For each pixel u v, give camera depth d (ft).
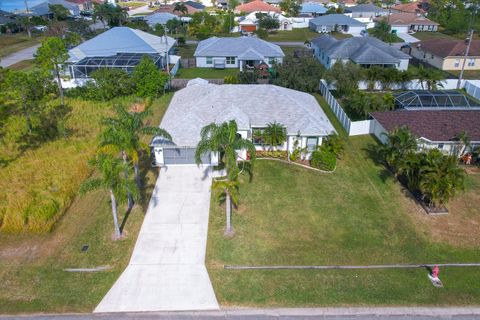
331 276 76.23
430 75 174.09
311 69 177.47
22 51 256.93
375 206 97.35
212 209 95.50
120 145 83.76
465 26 317.63
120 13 310.65
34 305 69.51
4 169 110.01
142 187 103.55
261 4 386.93
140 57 193.57
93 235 86.84
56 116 145.59
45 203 90.74
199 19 316.60
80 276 75.92
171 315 67.97
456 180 90.63
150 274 76.48
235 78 180.14
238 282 74.74
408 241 85.76
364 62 199.62
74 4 402.11
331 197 100.73
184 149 111.96
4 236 86.17
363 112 150.30
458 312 68.95
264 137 116.98
